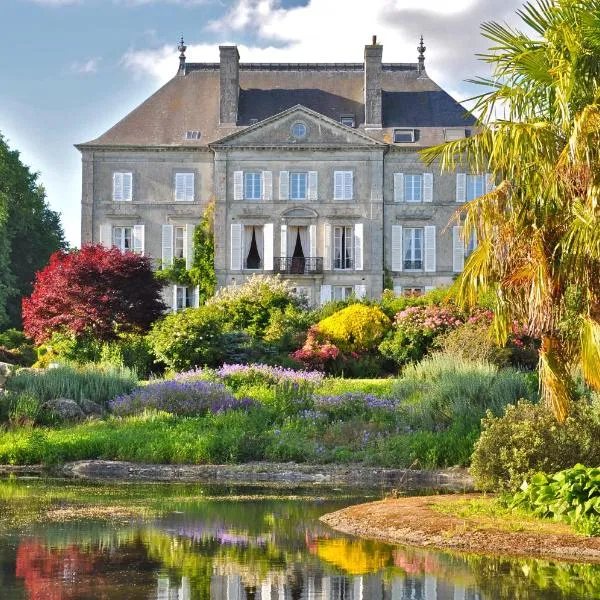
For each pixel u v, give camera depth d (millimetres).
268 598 9055
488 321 33000
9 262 56688
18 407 25016
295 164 54750
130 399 26125
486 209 12023
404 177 55125
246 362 34719
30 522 13344
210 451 21375
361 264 54688
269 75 58250
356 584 9641
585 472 12969
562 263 11625
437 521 12648
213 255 54656
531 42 12227
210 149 55125
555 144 11852
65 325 39719
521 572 10211
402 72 58188
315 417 24031
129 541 11922
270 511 14555
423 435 21422
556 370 12305
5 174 59562
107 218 55375
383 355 36906
